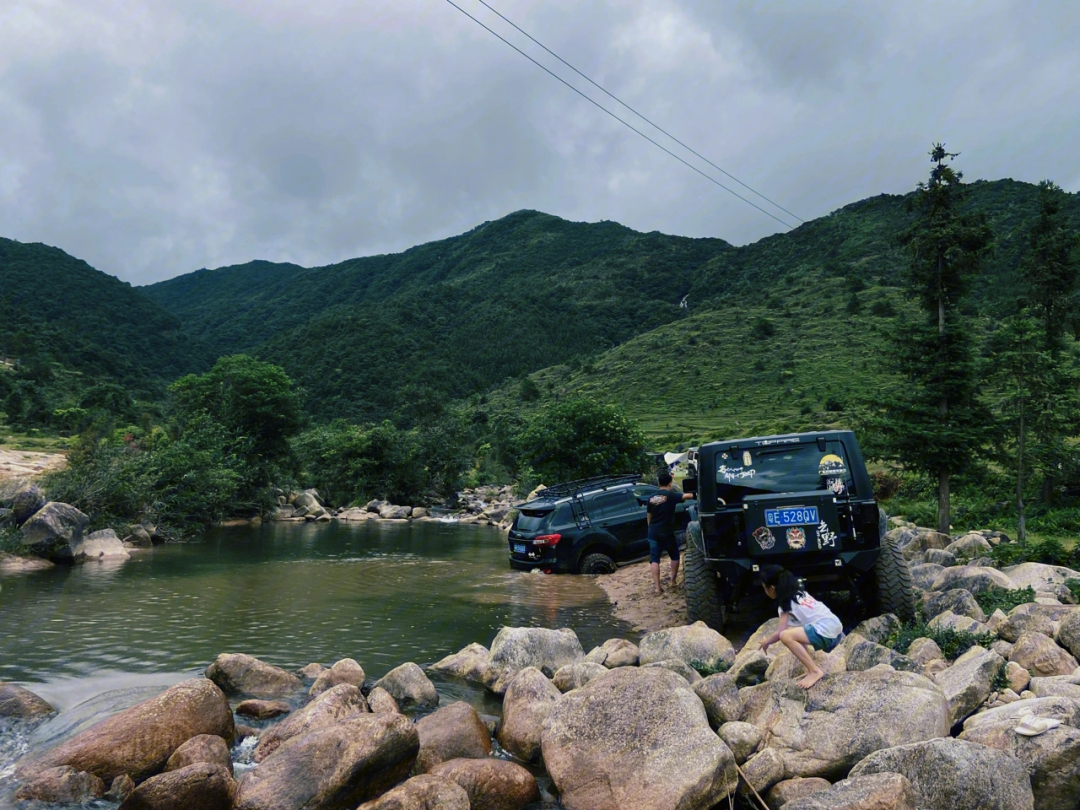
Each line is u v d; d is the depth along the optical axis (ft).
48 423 227.81
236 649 25.07
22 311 623.36
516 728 17.58
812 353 312.71
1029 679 17.75
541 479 86.99
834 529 23.17
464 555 52.34
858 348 305.32
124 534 58.70
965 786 12.96
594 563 41.19
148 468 67.36
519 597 34.32
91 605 32.63
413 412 205.77
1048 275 79.82
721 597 26.45
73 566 45.42
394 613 30.94
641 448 87.25
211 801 14.10
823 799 13.01
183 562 47.80
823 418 202.49
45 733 17.42
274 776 14.52
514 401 398.62
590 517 42.27
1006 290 228.43
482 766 15.14
